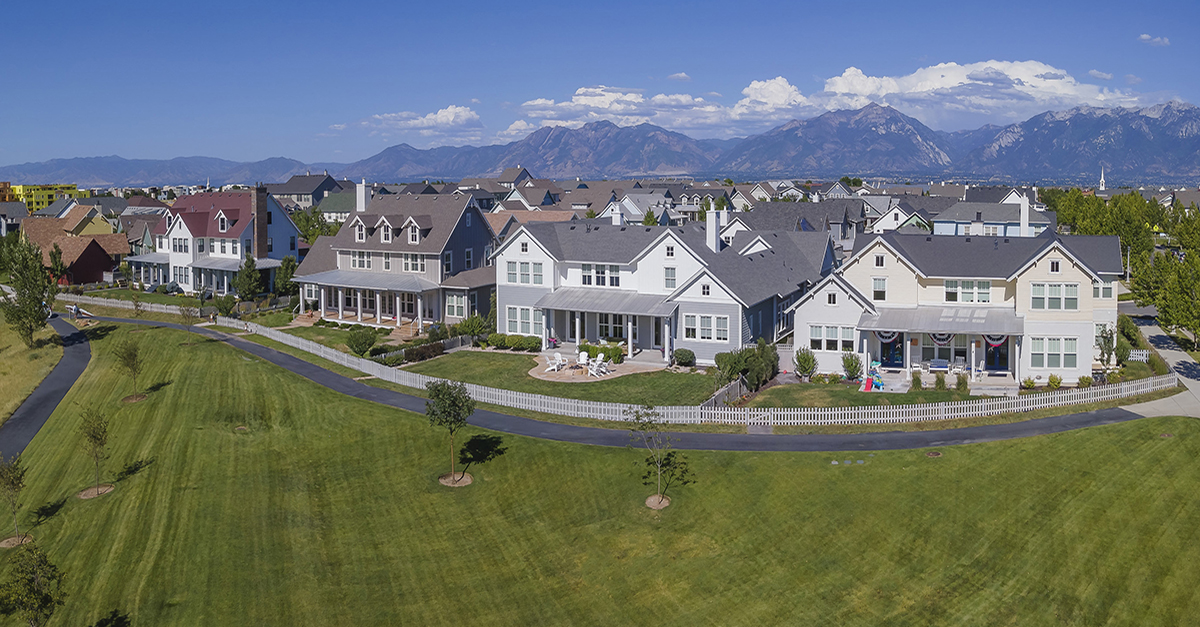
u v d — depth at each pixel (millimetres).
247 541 36406
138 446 48812
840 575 31891
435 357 65938
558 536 35781
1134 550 32156
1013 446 41812
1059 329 53875
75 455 48500
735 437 44906
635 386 55219
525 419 49469
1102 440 41969
